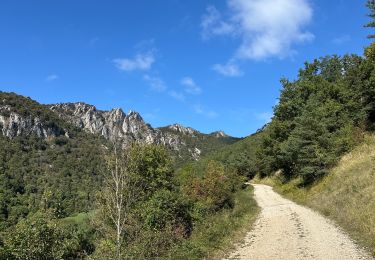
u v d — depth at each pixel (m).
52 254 12.53
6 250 12.23
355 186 22.98
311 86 58.56
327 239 15.51
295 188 40.66
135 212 16.47
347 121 42.06
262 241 16.06
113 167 9.39
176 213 20.20
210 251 14.06
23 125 183.38
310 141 37.34
